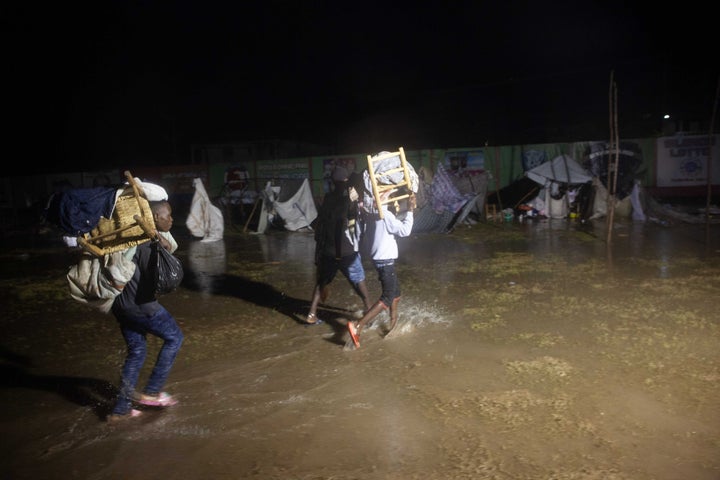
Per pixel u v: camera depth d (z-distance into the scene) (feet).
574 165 57.62
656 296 23.40
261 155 114.83
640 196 53.83
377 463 11.28
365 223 18.75
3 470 11.43
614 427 12.34
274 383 15.49
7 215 78.43
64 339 20.15
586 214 54.65
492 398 13.97
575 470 10.76
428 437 12.21
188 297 26.30
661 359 16.16
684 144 64.08
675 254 33.99
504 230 49.62
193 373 16.38
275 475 10.98
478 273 29.84
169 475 11.12
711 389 14.07
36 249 47.60
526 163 69.10
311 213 55.06
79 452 12.09
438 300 24.00
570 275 28.45
